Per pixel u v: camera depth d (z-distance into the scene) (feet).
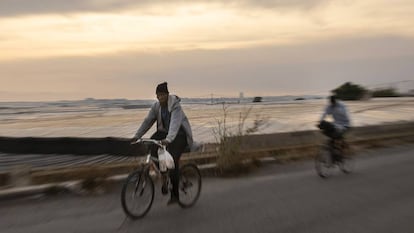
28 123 74.23
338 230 19.02
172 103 21.67
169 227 19.49
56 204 23.44
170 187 22.34
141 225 19.79
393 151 46.39
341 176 32.45
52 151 41.27
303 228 19.34
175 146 22.00
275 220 20.61
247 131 40.27
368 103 118.32
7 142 42.86
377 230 19.01
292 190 27.48
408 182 30.04
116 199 24.61
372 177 31.99
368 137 52.47
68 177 27.78
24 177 26.18
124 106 190.29
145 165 21.42
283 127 56.13
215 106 139.33
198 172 23.97
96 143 39.68
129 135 50.34
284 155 39.24
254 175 32.68
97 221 20.35
